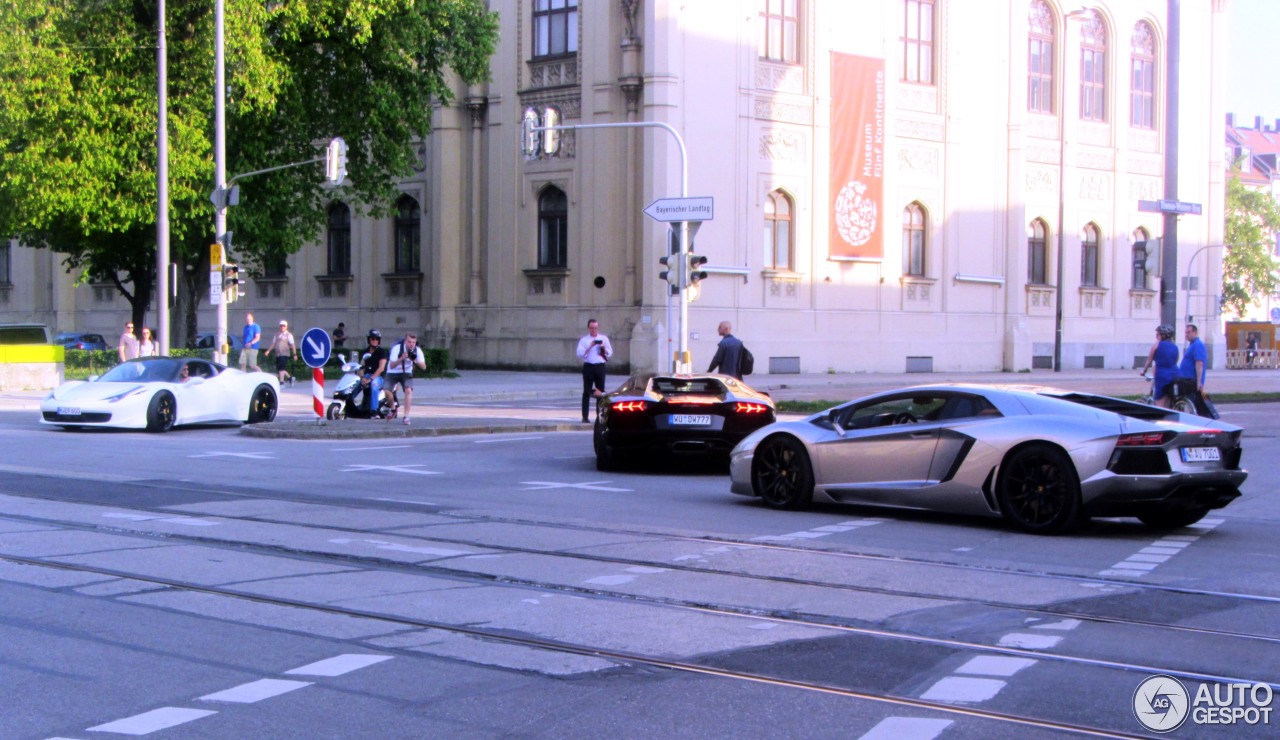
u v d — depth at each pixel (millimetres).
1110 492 10820
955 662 6840
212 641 7242
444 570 9422
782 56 43031
